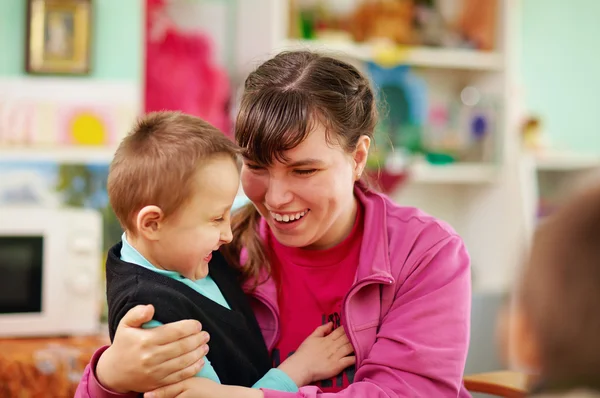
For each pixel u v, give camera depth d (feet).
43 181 8.09
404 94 9.99
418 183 10.19
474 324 6.31
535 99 10.87
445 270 3.95
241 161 3.94
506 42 9.71
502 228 9.70
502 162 9.73
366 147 3.99
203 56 8.99
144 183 3.44
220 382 3.63
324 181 3.68
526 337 2.18
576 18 11.03
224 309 3.72
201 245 3.53
